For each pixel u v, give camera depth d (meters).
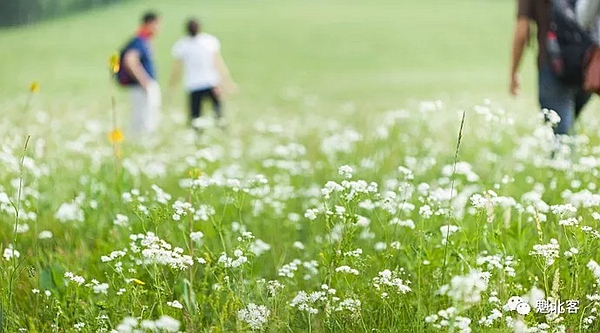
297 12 94.50
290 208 11.80
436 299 7.64
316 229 10.25
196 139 19.77
